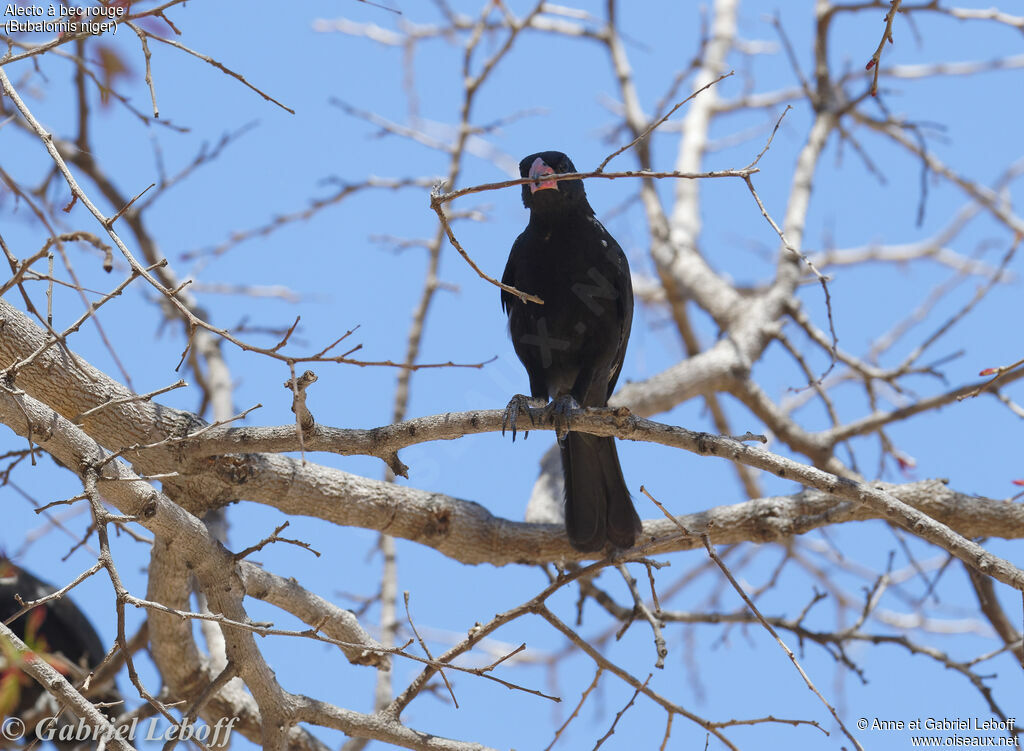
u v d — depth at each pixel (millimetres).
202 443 8477
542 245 11336
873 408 13312
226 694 10531
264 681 8547
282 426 8172
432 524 10391
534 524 10797
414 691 8797
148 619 9992
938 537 7961
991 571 7836
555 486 12695
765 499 10883
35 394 8289
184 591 9703
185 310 6293
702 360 13945
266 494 9680
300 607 9570
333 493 9961
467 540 10547
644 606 10156
